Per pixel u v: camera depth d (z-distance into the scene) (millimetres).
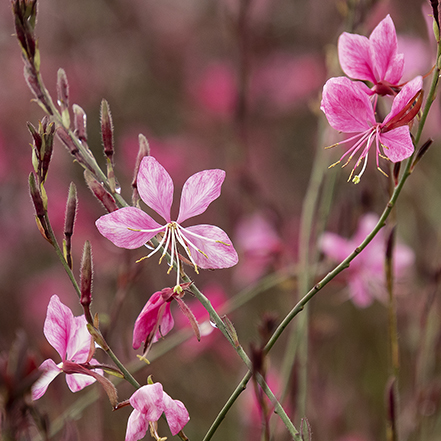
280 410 603
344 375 966
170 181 610
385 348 1030
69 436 623
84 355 610
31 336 1122
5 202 1439
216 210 1279
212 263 610
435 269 690
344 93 605
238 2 1039
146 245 617
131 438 597
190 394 1008
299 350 686
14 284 1287
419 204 1054
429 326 716
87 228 1209
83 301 601
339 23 996
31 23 618
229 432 961
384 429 886
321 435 771
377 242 708
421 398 694
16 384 595
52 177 1375
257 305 1118
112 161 614
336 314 1065
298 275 712
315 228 762
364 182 814
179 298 603
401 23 1286
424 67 1029
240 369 993
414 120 612
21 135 1540
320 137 717
